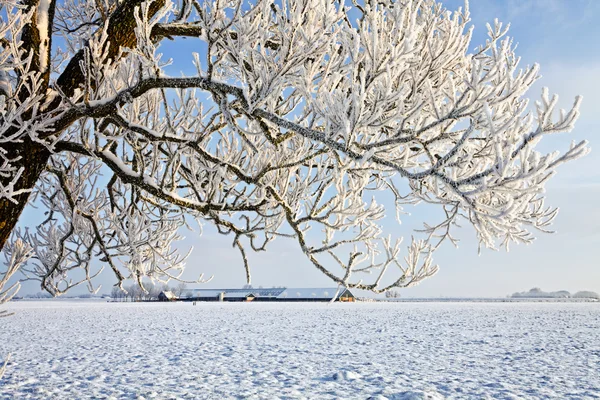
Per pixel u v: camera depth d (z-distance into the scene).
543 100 1.95
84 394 8.66
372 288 3.73
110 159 3.36
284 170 3.50
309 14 2.34
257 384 9.80
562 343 17.64
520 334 21.19
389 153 3.05
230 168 3.24
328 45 2.41
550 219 2.87
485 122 2.47
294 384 9.85
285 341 18.08
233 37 3.09
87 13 4.71
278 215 3.72
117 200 5.25
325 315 36.50
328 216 3.48
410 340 18.59
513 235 2.60
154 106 3.65
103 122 3.34
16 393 8.68
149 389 9.18
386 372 11.38
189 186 4.30
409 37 2.23
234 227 4.01
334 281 3.64
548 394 9.09
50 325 25.64
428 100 2.38
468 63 2.95
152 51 2.65
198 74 2.66
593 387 9.76
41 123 2.86
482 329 23.83
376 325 26.30
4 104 2.68
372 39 2.24
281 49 2.35
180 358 13.52
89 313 38.38
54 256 5.14
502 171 1.99
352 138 2.31
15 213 3.04
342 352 14.97
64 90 3.21
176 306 56.38
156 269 5.31
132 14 3.29
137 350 15.34
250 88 2.62
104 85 3.07
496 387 9.70
